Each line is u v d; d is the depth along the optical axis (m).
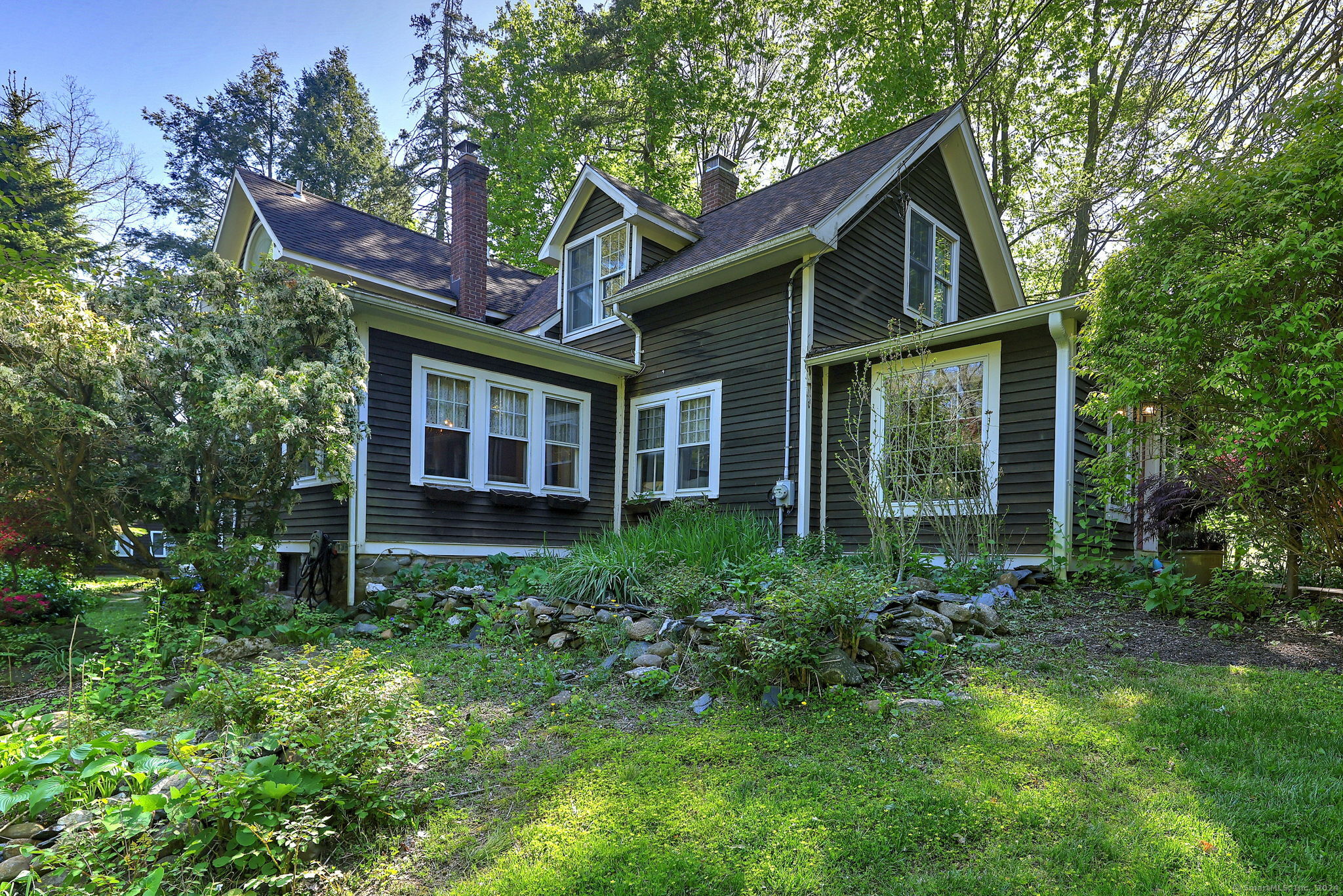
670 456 10.31
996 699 3.91
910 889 2.32
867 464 7.88
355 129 31.86
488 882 2.49
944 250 11.86
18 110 19.48
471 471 8.82
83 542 6.30
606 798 3.03
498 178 21.70
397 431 8.11
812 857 2.52
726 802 2.93
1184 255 5.21
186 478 6.34
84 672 4.43
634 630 5.26
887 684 4.24
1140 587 6.20
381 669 3.73
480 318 12.71
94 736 3.44
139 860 2.46
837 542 8.37
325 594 7.72
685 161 22.66
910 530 7.91
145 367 6.00
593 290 12.09
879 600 4.73
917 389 8.22
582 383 10.40
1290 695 3.78
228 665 5.28
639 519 10.42
